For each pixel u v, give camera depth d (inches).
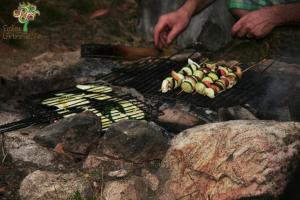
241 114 93.4
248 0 119.0
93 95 96.1
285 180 74.0
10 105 98.0
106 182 81.5
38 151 86.3
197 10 113.1
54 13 135.9
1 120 92.7
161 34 110.7
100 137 87.5
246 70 101.7
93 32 135.2
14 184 82.7
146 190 80.4
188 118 93.2
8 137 88.8
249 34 108.5
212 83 96.0
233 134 77.9
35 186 79.4
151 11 136.3
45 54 115.8
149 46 135.0
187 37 133.3
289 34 112.4
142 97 97.3
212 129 80.6
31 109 91.7
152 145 83.7
